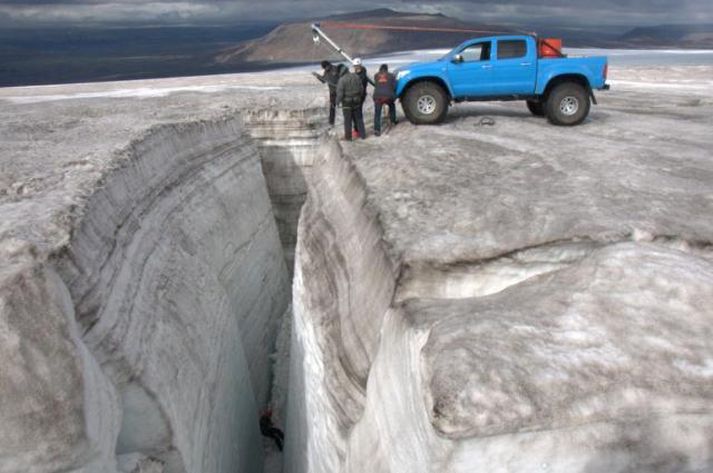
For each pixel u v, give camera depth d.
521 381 3.51
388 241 6.31
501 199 6.97
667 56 110.69
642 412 3.40
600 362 3.65
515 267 5.62
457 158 9.09
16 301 4.48
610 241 5.58
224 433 9.29
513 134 10.86
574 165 8.29
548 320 4.11
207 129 15.31
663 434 3.40
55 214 6.05
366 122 14.88
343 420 6.88
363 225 7.62
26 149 9.60
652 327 3.90
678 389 3.46
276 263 18.56
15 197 6.73
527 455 3.42
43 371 4.48
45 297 4.65
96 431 4.86
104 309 5.87
